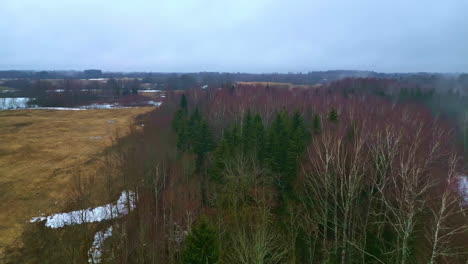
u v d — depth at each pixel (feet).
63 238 92.99
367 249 84.89
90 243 90.27
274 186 108.27
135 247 83.10
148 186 113.19
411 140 118.21
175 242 83.82
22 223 107.55
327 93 286.46
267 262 71.67
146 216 95.09
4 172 152.35
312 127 144.15
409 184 65.77
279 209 100.07
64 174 149.07
